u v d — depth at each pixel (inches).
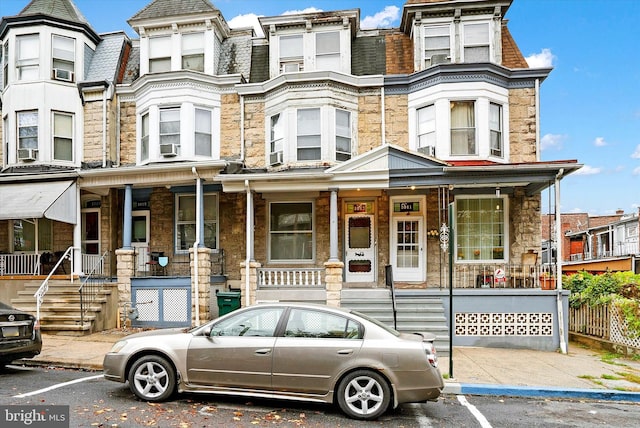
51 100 583.5
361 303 446.9
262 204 571.5
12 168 580.4
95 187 544.7
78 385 280.5
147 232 591.8
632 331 390.0
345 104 556.4
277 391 236.5
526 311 431.8
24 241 612.7
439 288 486.6
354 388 231.1
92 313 464.8
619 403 272.1
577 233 1631.4
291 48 593.6
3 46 619.8
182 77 565.6
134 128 600.7
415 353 229.3
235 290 559.5
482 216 545.6
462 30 562.6
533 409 256.2
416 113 554.9
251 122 579.2
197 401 249.9
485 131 524.7
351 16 580.7
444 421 231.1
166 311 499.8
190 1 601.6
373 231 557.0
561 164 432.1
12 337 306.2
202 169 514.9
